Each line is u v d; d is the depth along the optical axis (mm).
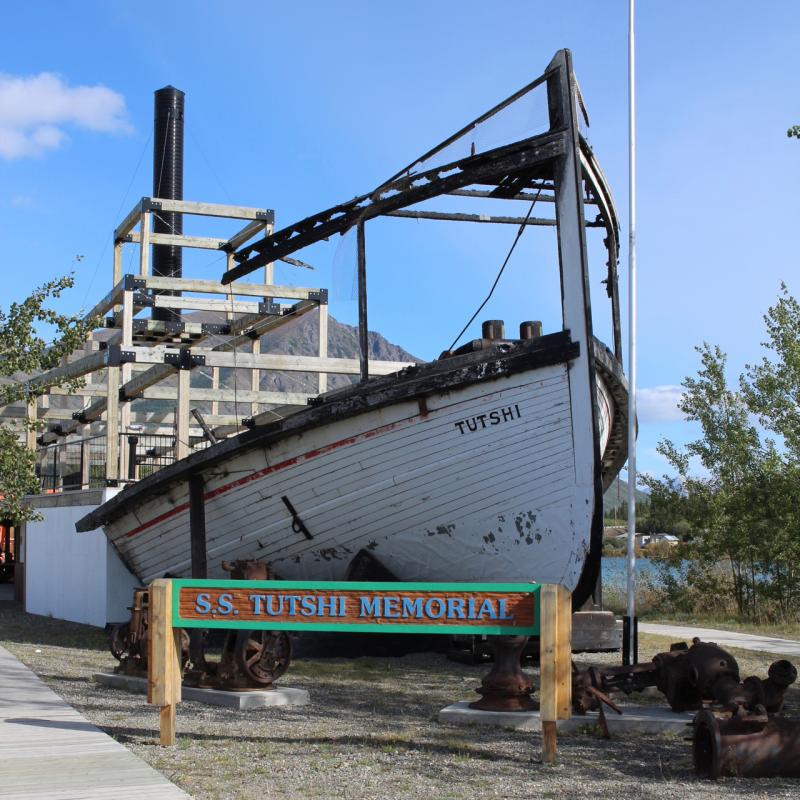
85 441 18234
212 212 19891
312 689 9469
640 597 21203
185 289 18500
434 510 10938
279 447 11312
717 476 19250
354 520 11344
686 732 7301
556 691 6273
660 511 19609
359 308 11477
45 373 18719
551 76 10695
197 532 11805
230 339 21594
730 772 5898
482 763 6230
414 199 11188
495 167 10734
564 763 6273
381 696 9125
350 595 6613
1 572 27547
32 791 5273
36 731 6930
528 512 10609
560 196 10562
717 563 19797
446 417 10547
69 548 16781
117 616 14461
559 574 10711
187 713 7926
